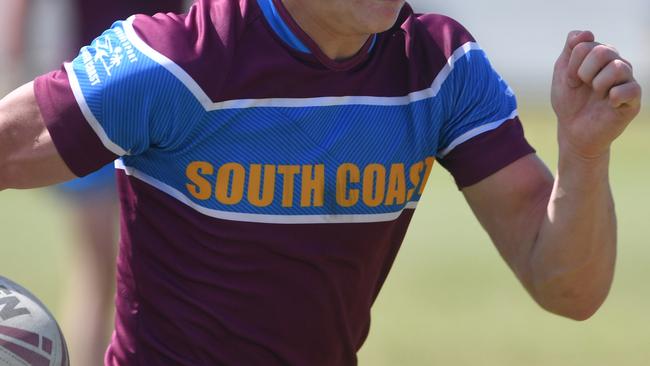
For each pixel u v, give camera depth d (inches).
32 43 778.2
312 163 409.4
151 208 421.7
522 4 3567.9
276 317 422.6
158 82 390.3
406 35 428.8
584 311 450.0
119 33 405.1
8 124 395.9
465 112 437.1
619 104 386.0
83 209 711.7
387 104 419.5
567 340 925.8
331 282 425.1
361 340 461.1
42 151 394.6
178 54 393.4
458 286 1131.3
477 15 3592.5
